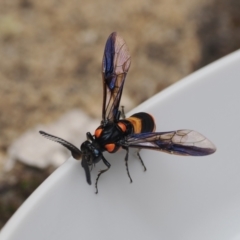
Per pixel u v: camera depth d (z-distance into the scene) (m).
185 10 0.57
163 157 0.24
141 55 0.53
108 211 0.23
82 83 0.51
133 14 0.57
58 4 0.58
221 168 0.24
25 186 0.42
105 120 0.26
